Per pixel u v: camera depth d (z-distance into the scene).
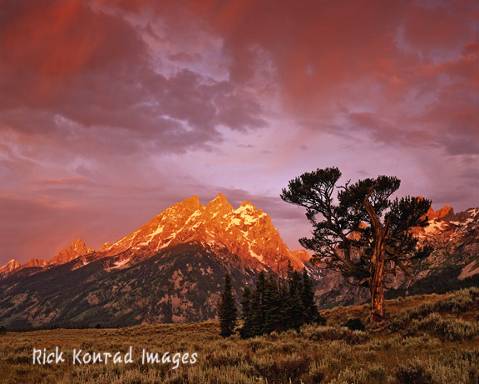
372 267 33.38
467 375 8.64
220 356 13.07
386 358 12.47
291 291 45.59
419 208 33.88
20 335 67.00
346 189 35.62
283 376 10.29
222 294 61.03
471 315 21.44
